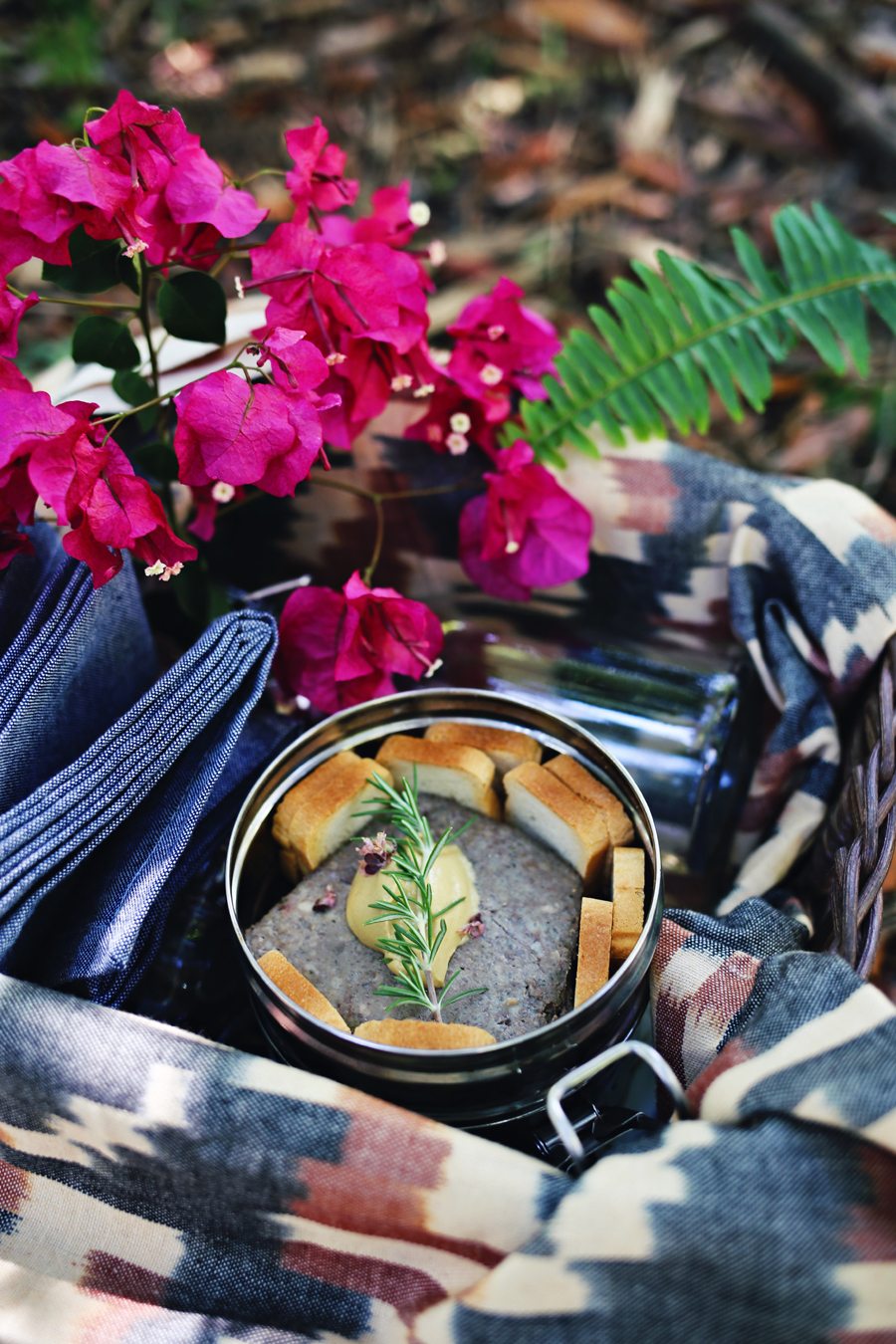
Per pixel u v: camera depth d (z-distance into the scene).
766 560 0.57
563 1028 0.42
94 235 0.48
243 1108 0.42
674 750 0.59
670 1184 0.40
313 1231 0.43
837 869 0.50
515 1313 0.41
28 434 0.45
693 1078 0.46
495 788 0.51
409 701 0.51
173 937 0.54
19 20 1.25
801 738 0.56
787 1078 0.42
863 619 0.54
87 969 0.46
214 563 0.63
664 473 0.58
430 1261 0.43
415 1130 0.41
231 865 0.46
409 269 0.53
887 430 0.96
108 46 1.26
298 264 0.51
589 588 0.61
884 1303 0.39
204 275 0.51
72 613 0.49
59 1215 0.46
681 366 0.59
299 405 0.48
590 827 0.48
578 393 0.59
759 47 1.29
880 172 1.19
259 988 0.44
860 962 0.47
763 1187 0.40
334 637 0.54
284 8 1.32
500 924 0.48
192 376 0.56
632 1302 0.40
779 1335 0.40
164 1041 0.43
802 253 0.61
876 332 1.03
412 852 0.47
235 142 1.21
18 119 1.18
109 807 0.47
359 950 0.47
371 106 1.26
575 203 1.18
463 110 1.27
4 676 0.48
